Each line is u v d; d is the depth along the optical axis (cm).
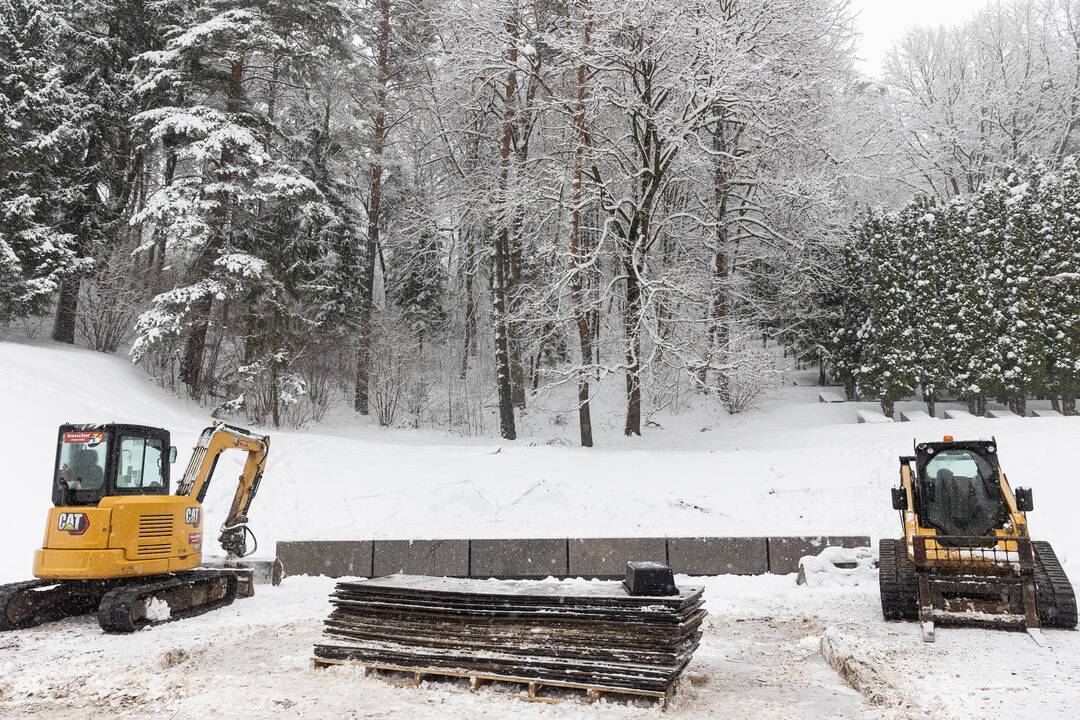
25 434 1537
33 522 1262
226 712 577
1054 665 661
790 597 1038
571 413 3088
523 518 1502
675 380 2880
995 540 816
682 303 2516
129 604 858
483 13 2542
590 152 2412
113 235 2773
